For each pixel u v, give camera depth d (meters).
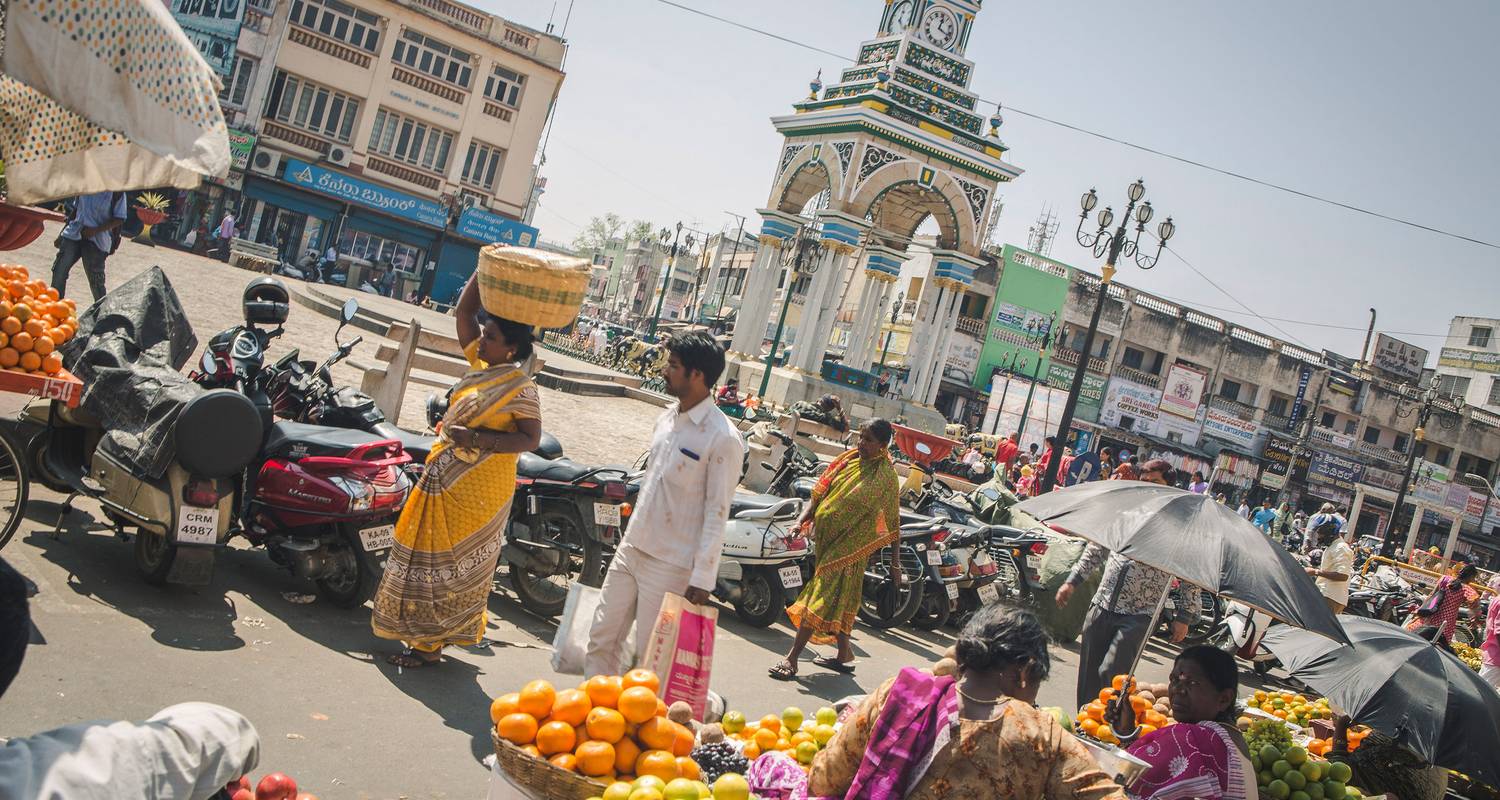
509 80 39.75
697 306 73.56
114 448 5.66
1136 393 46.94
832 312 30.44
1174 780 3.91
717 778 3.72
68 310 5.41
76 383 5.05
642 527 4.89
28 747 1.91
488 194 40.25
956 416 43.62
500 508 5.46
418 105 38.09
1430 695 5.39
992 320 43.66
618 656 4.96
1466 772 5.25
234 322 16.59
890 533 7.55
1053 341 44.94
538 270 5.11
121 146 3.32
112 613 5.20
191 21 35.50
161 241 32.31
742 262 67.38
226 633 5.39
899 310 45.56
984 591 10.50
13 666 1.91
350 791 4.12
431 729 4.92
